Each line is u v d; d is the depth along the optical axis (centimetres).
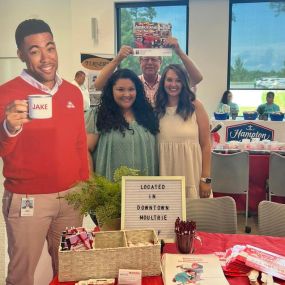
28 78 232
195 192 268
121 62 272
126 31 704
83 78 322
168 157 264
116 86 257
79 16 588
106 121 260
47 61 235
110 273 145
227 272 149
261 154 404
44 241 248
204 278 142
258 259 153
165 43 263
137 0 688
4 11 241
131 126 260
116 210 172
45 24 234
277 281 143
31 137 235
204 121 271
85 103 262
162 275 147
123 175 181
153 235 159
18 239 242
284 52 711
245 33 713
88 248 145
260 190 410
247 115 579
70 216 251
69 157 249
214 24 691
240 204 414
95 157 268
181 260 155
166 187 174
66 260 142
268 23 705
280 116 562
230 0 698
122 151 261
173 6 706
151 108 262
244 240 185
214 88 713
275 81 724
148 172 263
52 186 243
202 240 184
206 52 704
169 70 259
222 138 567
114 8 664
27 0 254
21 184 238
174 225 170
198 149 269
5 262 302
